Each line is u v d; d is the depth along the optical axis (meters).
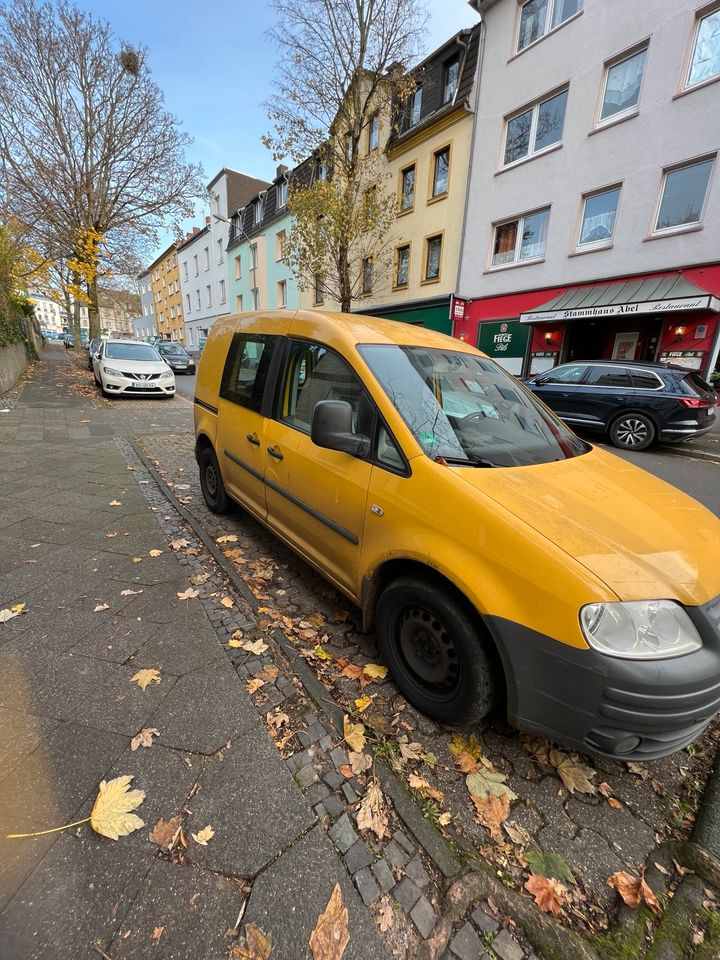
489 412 2.62
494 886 1.46
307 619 2.86
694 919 1.42
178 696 2.12
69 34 16.33
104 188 18.67
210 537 3.95
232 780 1.74
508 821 1.70
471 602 1.80
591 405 9.06
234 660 2.39
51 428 8.16
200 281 38.97
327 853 1.51
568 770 1.92
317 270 15.16
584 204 12.47
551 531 1.74
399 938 1.31
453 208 15.64
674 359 11.13
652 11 10.49
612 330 12.92
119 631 2.58
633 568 1.65
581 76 11.90
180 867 1.44
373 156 17.86
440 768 1.90
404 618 2.20
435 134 15.80
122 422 9.14
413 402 2.40
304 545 2.94
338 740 1.96
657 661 1.54
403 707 2.20
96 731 1.91
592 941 1.36
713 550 1.87
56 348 32.62
